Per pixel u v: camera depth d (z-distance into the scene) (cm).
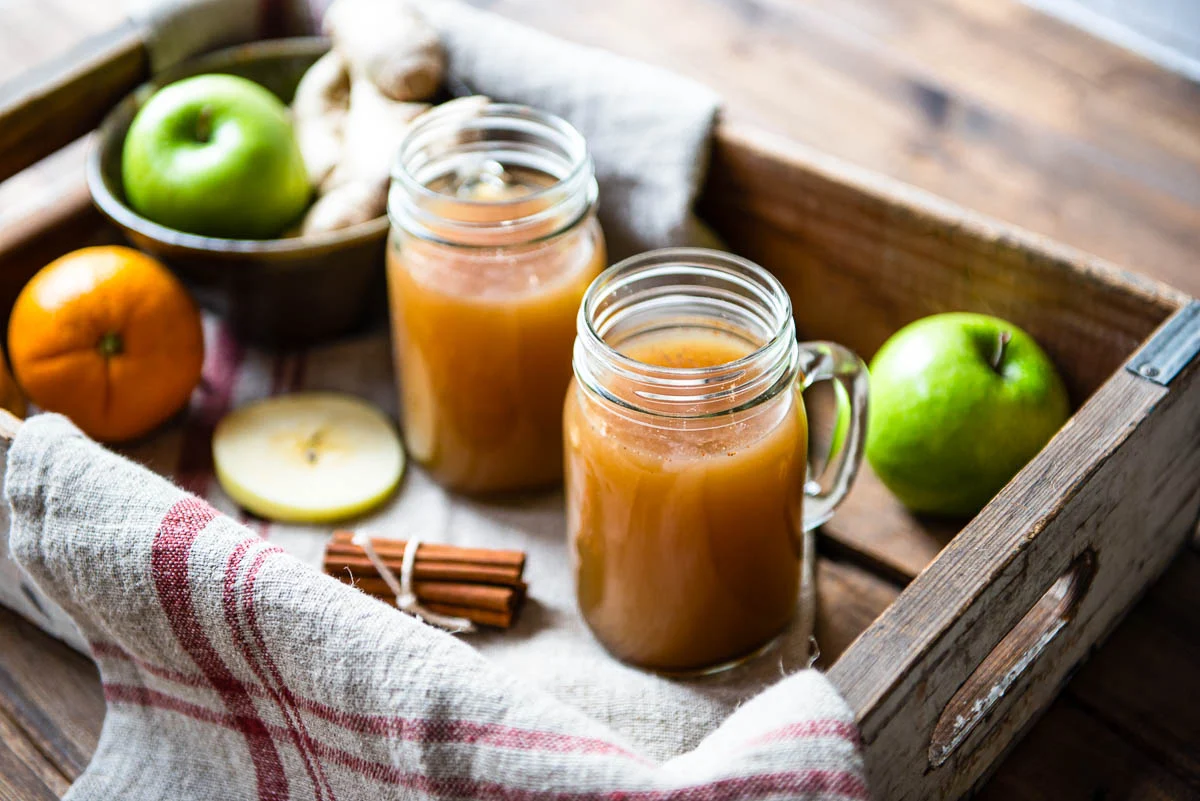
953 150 85
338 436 72
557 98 75
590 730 52
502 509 70
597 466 59
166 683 59
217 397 74
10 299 73
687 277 61
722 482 58
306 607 54
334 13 77
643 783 50
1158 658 65
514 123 69
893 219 70
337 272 72
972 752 59
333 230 71
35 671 65
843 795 49
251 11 80
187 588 55
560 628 65
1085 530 59
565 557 68
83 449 58
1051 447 58
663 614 61
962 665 55
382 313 79
